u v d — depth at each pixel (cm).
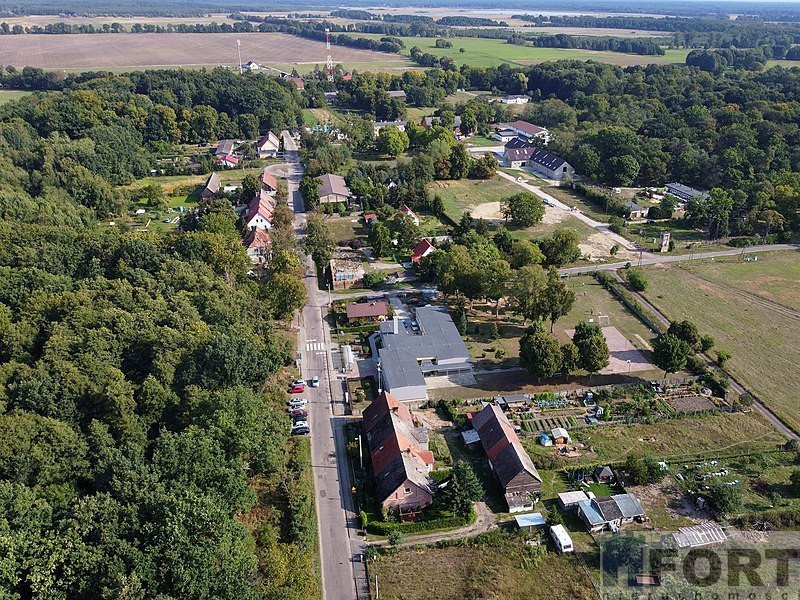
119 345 8612
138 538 5603
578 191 19375
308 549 6781
